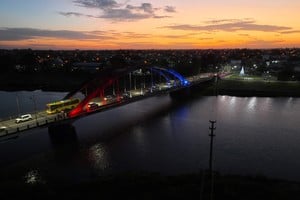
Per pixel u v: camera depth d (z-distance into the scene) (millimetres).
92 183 33281
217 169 42594
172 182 32375
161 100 109250
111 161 46531
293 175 40562
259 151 50094
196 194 27453
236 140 56344
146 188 30438
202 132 62719
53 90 144375
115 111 86750
